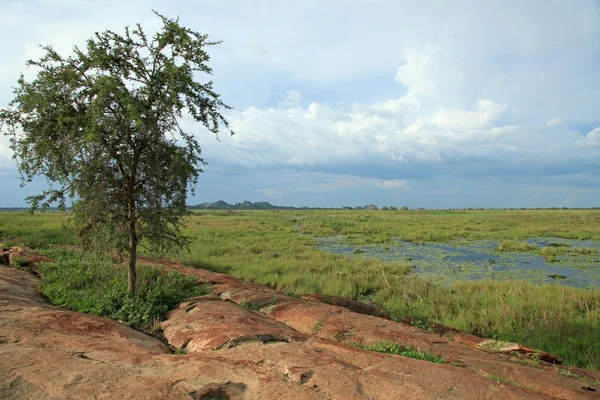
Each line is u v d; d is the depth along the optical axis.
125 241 7.95
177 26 7.24
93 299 7.30
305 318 6.93
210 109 7.98
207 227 34.19
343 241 26.70
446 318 9.10
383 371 3.83
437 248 23.34
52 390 3.11
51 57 7.05
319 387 3.33
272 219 50.69
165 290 7.89
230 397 3.12
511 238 28.97
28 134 7.11
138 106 6.95
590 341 7.46
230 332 5.02
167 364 3.81
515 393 3.49
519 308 9.25
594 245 24.69
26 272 9.85
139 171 7.75
